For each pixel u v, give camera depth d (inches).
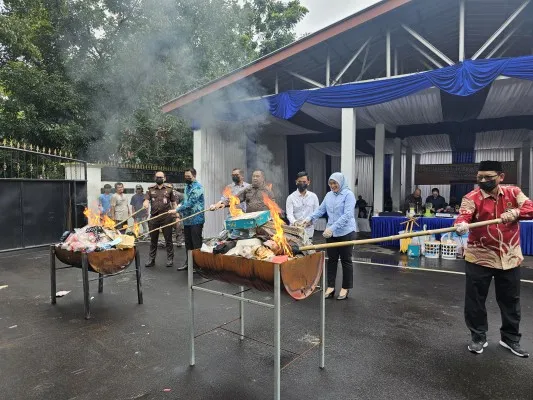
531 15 249.1
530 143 472.1
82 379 101.7
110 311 155.3
